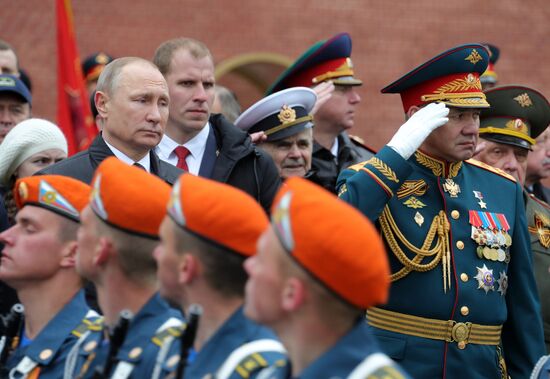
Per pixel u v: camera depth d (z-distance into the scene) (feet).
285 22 165.27
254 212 47.75
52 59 158.51
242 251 47.21
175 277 48.06
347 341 40.14
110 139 72.74
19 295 59.11
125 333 50.57
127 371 51.16
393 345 67.56
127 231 52.31
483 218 70.13
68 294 58.29
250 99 171.94
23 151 79.77
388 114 166.71
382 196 65.87
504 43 169.78
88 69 126.00
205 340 48.32
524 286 70.95
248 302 41.29
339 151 96.73
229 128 80.43
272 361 46.32
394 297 67.97
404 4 167.43
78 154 72.84
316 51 96.12
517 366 71.10
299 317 40.22
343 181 68.95
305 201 39.99
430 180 69.82
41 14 158.61
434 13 168.14
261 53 164.66
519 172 84.69
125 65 72.54
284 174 85.97
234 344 47.21
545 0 170.50
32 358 56.80
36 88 157.89
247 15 164.35
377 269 39.63
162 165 74.69
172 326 52.13
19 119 92.89
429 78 69.82
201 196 47.50
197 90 79.82
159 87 72.59
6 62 101.04
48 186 58.23
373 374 39.42
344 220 39.58
